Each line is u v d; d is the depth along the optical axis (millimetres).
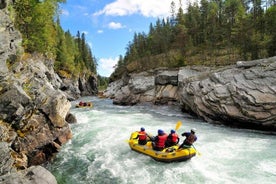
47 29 29469
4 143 9938
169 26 79000
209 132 18250
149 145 13359
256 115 18766
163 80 38531
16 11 23078
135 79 44125
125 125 20016
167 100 36594
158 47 67562
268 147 14234
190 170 11078
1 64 11945
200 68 37438
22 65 15336
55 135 14562
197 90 25438
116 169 11570
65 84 58500
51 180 9438
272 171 10805
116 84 67938
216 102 21875
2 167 9547
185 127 20125
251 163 11727
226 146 14398
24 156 12312
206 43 54125
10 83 12336
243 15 45906
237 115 19953
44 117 14461
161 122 22266
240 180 9977
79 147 14641
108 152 13719
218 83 23109
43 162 13203
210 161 12039
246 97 19328
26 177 9367
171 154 11984
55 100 15133
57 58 60906
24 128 13219
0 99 11633
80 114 25766
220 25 60312
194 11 72250
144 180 10391
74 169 11914
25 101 12297
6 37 12516
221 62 40531
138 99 40688
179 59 44125
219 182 9875
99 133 17219
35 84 15195
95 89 92188
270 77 19391
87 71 89375
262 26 42875
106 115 25344
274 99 18094
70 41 80188
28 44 24703
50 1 28938
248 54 38250
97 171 11477
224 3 65438
